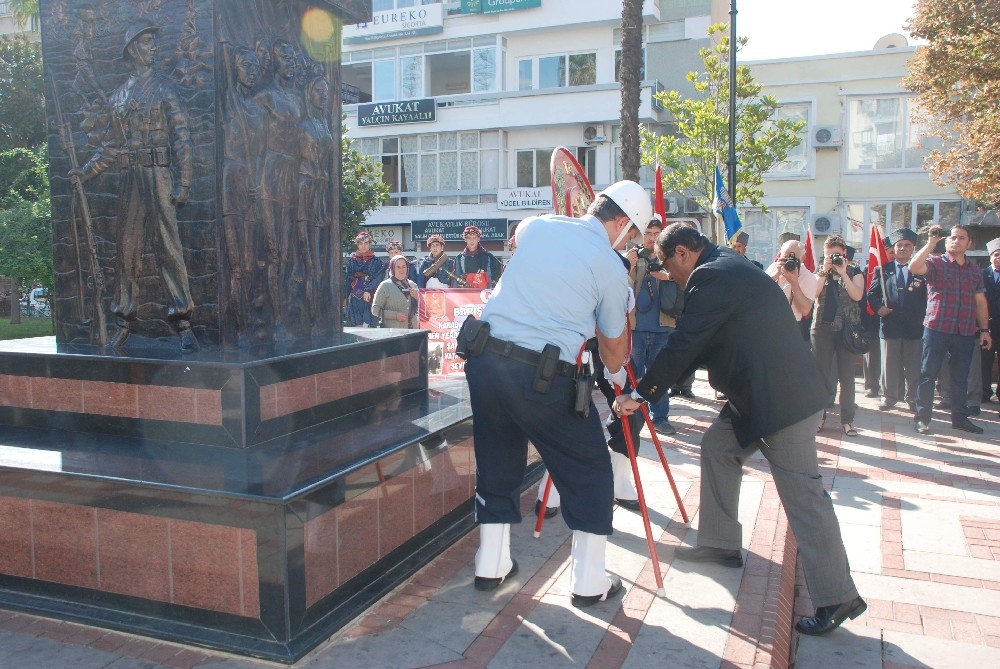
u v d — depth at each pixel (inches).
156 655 113.2
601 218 136.5
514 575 142.9
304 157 173.5
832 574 130.6
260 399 138.7
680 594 135.6
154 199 152.6
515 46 1106.7
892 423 307.7
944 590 155.6
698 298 130.4
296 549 112.3
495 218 1086.4
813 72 901.8
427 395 191.8
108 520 121.0
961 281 285.3
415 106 1103.0
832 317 284.5
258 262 162.1
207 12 149.6
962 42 527.2
